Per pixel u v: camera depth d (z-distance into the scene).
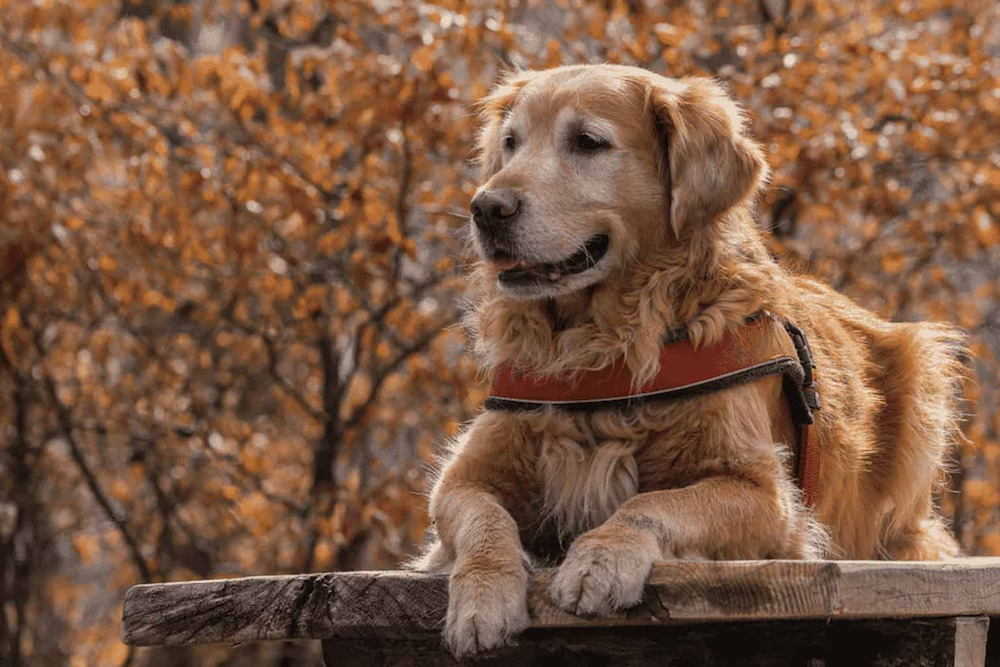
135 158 8.85
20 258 8.63
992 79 9.19
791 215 9.52
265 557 10.03
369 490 9.15
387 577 3.63
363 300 9.18
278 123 8.80
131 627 3.82
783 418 4.46
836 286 10.04
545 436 4.28
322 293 8.95
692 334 4.18
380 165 9.25
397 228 8.28
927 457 5.33
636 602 3.43
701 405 4.13
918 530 5.51
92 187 9.55
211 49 12.94
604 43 8.87
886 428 5.28
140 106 9.12
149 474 10.21
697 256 4.30
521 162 4.40
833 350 5.05
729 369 4.15
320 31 10.27
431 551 4.43
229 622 3.75
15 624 11.47
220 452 10.10
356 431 9.57
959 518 11.21
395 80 8.49
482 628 3.41
